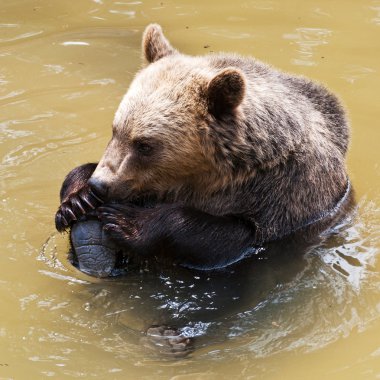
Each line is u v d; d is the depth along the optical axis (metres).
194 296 11.22
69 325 10.66
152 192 11.81
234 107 11.16
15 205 13.02
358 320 10.88
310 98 12.80
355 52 17.81
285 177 11.84
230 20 19.20
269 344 10.49
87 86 16.50
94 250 11.21
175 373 10.02
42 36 18.41
